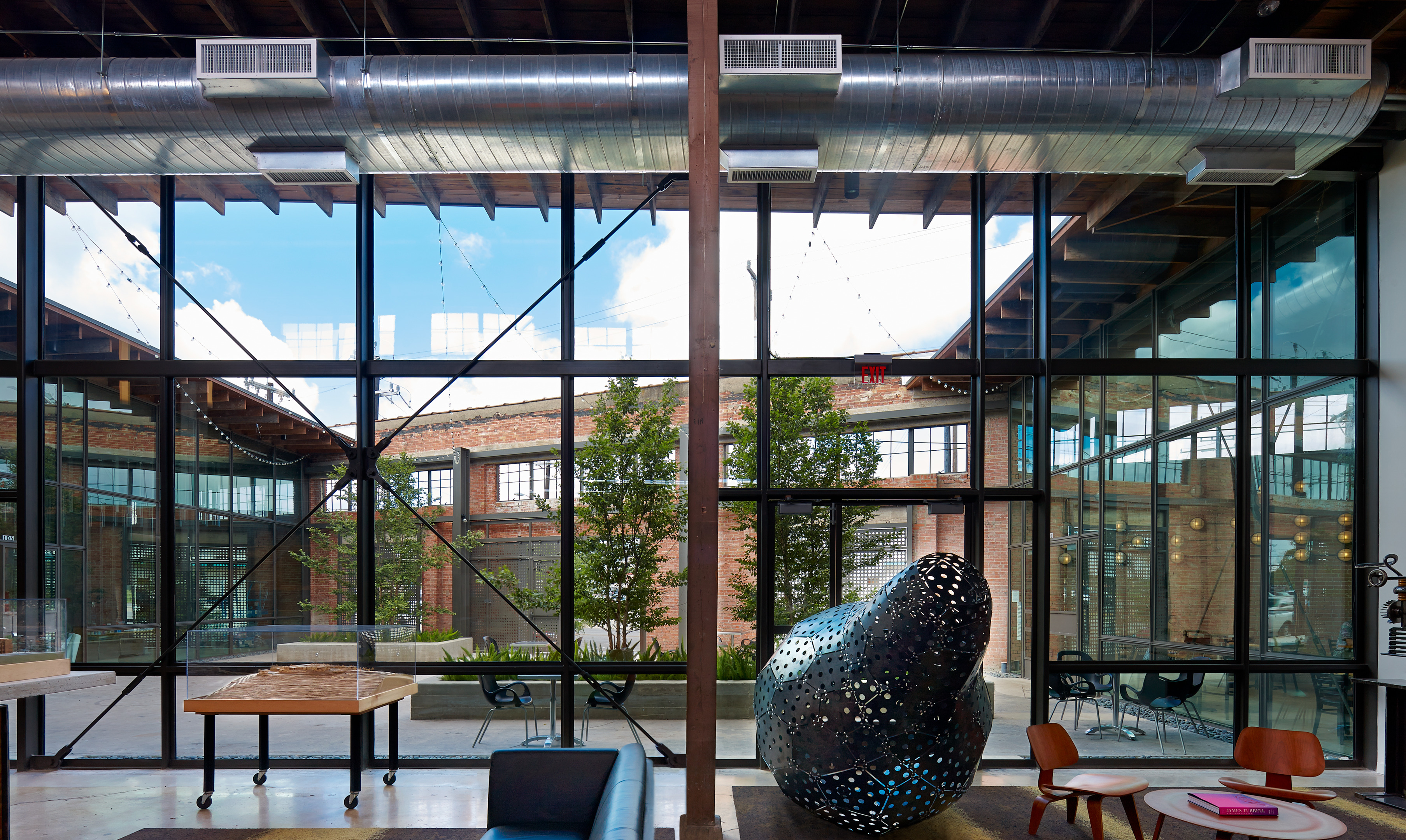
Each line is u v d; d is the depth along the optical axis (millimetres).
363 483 6492
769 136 5129
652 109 5012
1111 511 6641
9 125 4941
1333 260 6770
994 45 5812
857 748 4488
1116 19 5461
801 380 6715
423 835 4844
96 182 6645
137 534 6508
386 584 6539
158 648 6465
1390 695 5672
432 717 6469
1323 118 5039
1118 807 5402
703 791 4727
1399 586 5801
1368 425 6602
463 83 4953
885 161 5359
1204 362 6594
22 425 6414
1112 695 6562
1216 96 4980
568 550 6484
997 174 6773
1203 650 6586
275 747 6395
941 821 5105
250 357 6543
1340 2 5168
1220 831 3963
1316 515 6676
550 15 5336
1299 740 4934
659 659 6520
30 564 6398
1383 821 5125
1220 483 6688
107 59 4945
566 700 6395
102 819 5117
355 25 5445
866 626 4566
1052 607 6562
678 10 5480
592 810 4109
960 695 4492
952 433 6672
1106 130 5090
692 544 4812
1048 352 6559
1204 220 6766
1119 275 6754
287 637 5430
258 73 4734
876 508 6621
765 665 5754
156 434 6555
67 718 6367
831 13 5531
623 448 6621
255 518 6574
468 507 6609
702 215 4852
